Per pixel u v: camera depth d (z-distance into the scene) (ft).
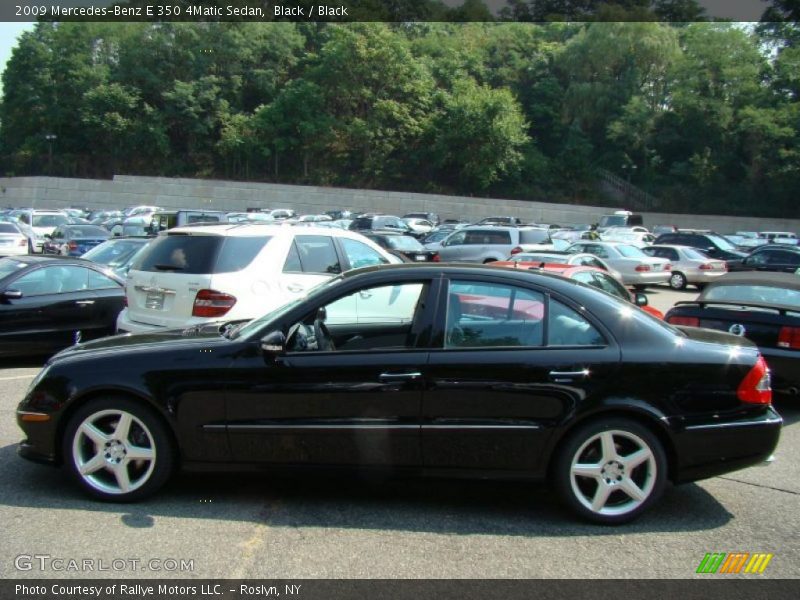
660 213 174.91
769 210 171.32
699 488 16.66
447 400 13.97
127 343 15.67
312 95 178.50
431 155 182.91
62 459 15.03
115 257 42.37
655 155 187.93
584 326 14.34
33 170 201.36
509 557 12.70
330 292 15.02
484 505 15.19
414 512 14.71
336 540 13.25
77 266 30.99
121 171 193.57
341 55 174.50
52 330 29.66
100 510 14.38
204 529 13.58
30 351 29.35
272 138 183.11
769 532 14.11
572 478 14.01
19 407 15.14
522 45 215.92
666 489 16.52
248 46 188.24
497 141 174.40
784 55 165.37
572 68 194.59
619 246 71.56
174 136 192.75
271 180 188.44
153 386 14.37
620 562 12.63
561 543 13.33
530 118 199.31
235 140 179.52
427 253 69.82
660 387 13.88
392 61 176.55
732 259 84.74
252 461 14.44
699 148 180.34
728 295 27.71
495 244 72.84
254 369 14.28
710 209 175.83
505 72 205.05
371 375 14.07
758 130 165.37
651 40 181.57
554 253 52.65
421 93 181.47
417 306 14.67
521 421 13.91
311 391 14.15
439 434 13.97
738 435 13.98
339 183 186.29
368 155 183.52
